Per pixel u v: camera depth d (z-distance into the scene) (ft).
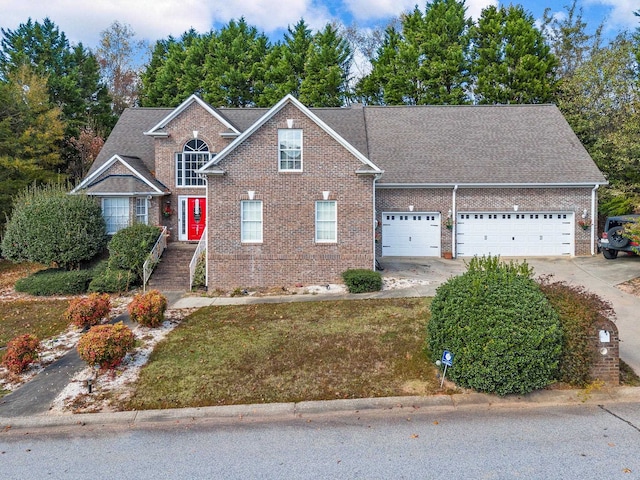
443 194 76.95
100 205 72.69
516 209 76.38
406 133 86.74
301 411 27.14
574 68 127.54
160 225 76.48
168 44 162.71
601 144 93.09
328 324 41.34
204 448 23.17
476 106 92.99
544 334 26.99
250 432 24.81
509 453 21.88
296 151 60.90
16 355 33.24
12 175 95.61
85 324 44.57
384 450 22.44
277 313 46.34
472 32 122.72
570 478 19.74
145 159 82.12
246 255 60.90
